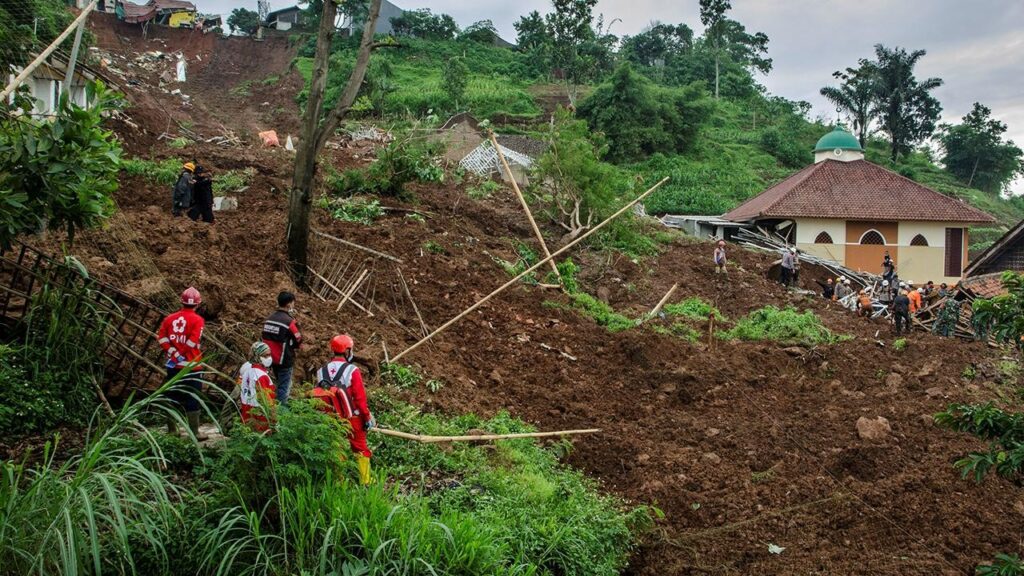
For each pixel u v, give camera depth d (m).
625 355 17.00
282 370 9.24
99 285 10.27
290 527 7.08
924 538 10.75
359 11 78.75
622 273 25.30
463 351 15.00
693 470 12.11
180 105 47.34
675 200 53.66
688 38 105.06
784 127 80.00
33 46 13.98
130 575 6.45
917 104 72.94
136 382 9.91
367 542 7.00
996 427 8.14
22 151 8.31
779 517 11.01
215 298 11.87
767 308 23.33
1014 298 7.97
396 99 61.84
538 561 8.53
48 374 9.02
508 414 12.61
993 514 11.48
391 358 13.01
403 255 18.62
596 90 63.78
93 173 8.98
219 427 8.20
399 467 9.61
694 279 26.78
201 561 6.61
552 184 27.70
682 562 9.87
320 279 15.49
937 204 39.06
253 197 20.89
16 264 9.71
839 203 38.84
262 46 75.81
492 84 72.62
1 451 8.10
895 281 27.94
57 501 6.20
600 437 12.84
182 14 75.12
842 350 19.95
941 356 19.97
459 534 7.61
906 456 13.29
